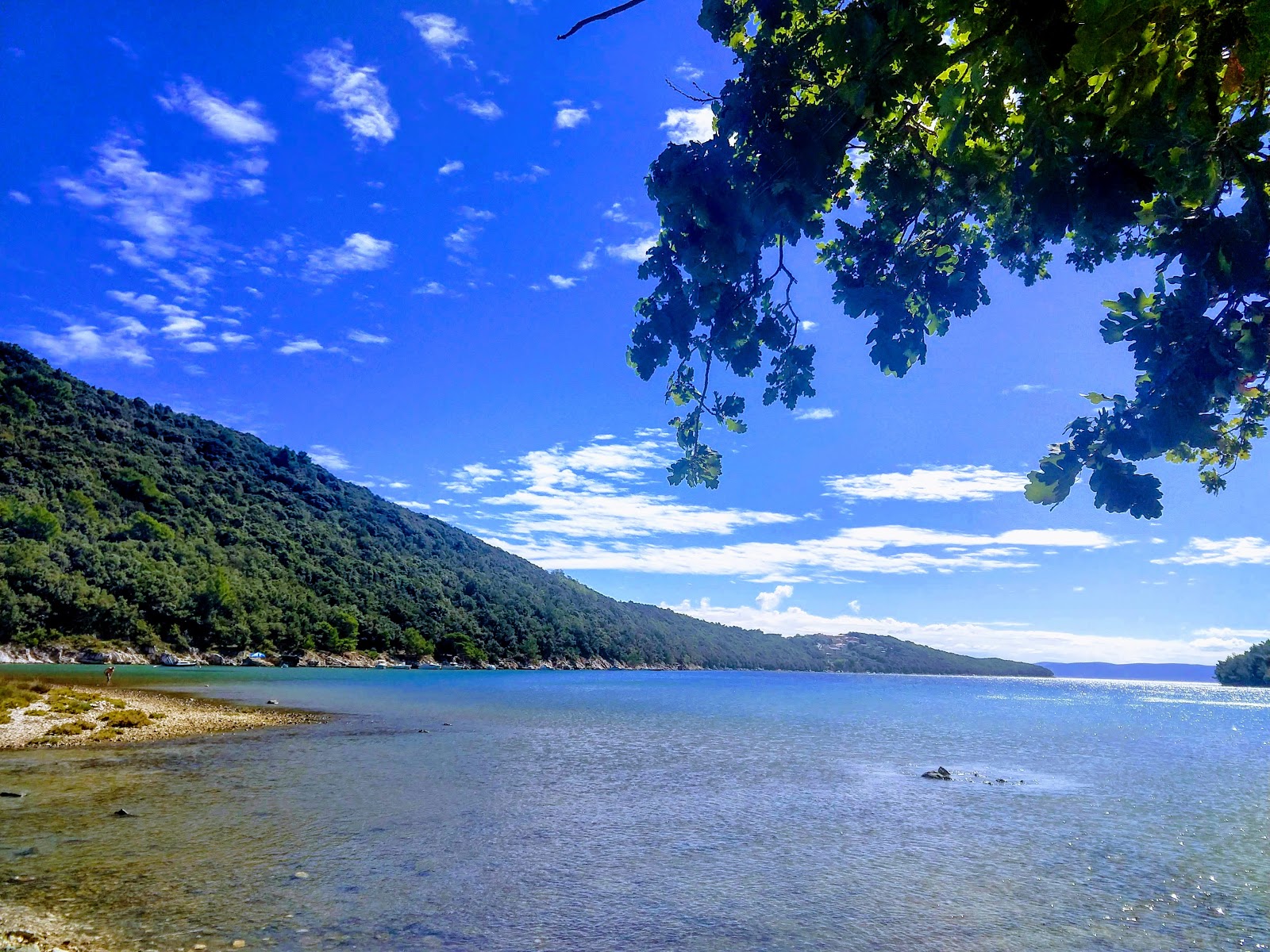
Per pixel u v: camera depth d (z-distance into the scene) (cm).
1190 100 312
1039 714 7562
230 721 3912
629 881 1462
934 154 451
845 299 492
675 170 426
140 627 10069
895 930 1235
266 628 12056
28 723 3155
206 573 11975
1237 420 442
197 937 1069
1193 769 3372
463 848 1647
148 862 1404
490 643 17325
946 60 342
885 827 1981
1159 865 1656
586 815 2045
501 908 1283
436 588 17575
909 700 10006
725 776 2828
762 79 407
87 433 14625
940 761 3441
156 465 15100
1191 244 333
